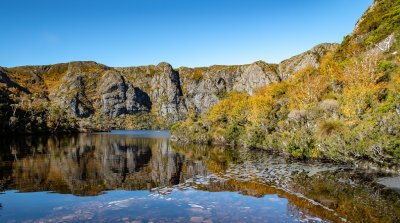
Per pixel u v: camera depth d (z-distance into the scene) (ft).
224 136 230.27
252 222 46.32
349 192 63.00
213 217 48.93
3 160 129.29
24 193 67.72
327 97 171.22
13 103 424.87
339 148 92.17
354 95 118.73
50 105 532.32
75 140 300.81
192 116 388.37
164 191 68.85
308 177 80.48
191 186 74.08
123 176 90.89
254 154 149.69
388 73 147.43
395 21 210.79
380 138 77.56
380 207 52.19
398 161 75.10
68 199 61.82
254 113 207.00
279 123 165.17
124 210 53.21
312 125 126.11
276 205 55.47
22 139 287.48
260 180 79.36
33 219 48.47
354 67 160.25
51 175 92.48
